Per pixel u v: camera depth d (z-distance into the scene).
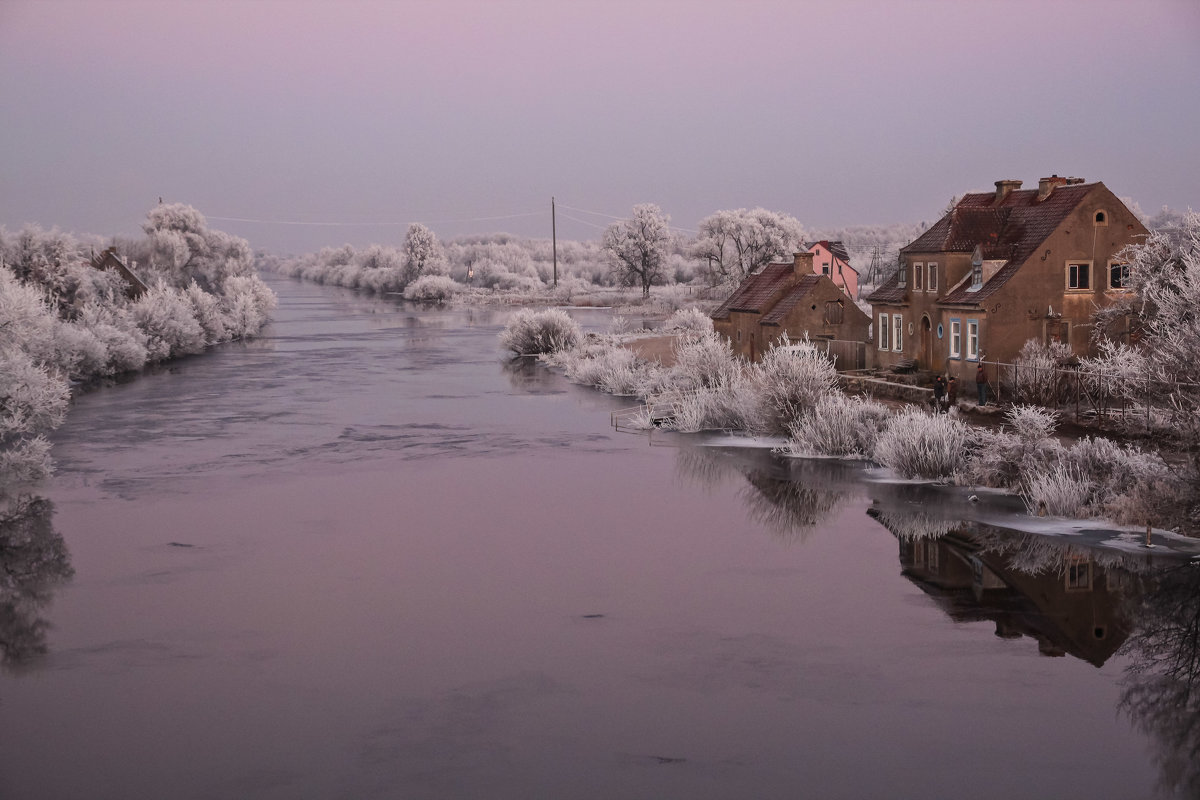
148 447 37.31
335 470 33.22
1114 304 39.81
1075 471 27.17
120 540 24.81
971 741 13.91
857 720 14.59
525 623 18.77
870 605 19.47
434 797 12.67
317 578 21.67
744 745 13.91
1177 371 25.27
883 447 32.28
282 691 15.88
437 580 21.47
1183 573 20.75
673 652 17.25
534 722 14.69
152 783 13.10
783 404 38.09
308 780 13.14
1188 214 36.41
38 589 21.03
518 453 35.91
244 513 27.42
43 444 33.56
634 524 25.95
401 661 17.02
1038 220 42.22
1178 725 14.26
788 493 28.91
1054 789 12.64
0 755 13.89
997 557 22.25
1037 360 38.59
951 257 43.12
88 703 15.52
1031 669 16.30
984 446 30.62
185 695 15.77
